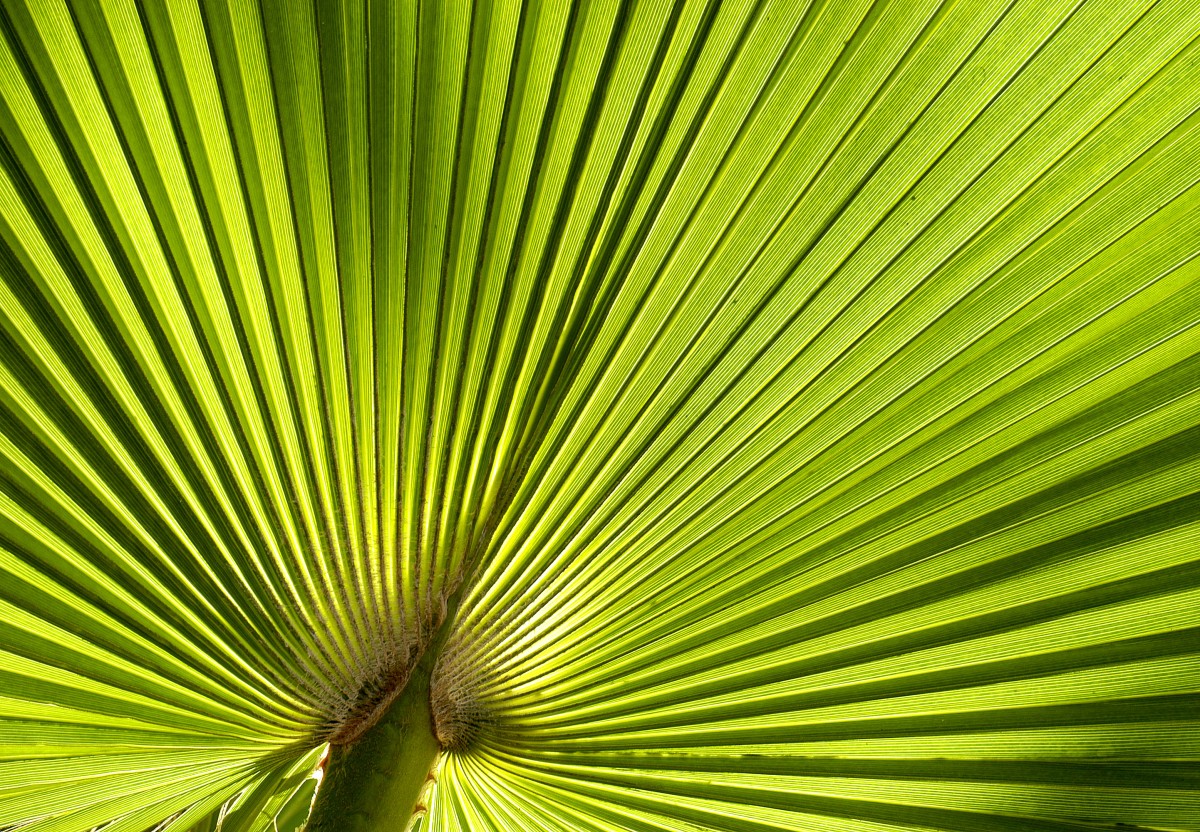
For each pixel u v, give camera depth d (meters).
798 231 0.34
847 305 0.35
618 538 0.41
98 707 0.41
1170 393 0.34
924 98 0.31
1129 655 0.36
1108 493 0.35
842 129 0.32
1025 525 0.37
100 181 0.33
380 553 0.40
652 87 0.32
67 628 0.39
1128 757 0.38
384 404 0.38
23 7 0.30
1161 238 0.32
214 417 0.38
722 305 0.36
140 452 0.38
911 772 0.41
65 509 0.38
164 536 0.39
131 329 0.36
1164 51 0.29
